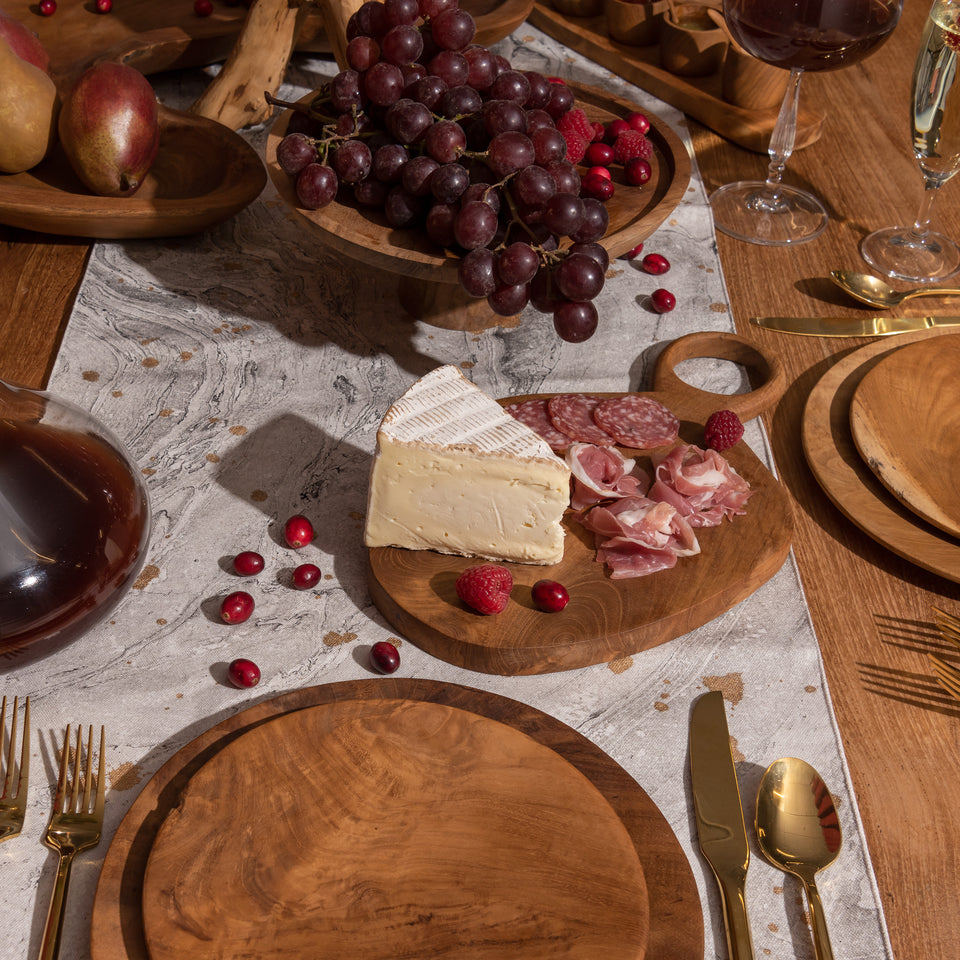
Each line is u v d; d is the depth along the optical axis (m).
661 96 2.18
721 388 1.51
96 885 0.86
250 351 1.54
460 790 0.91
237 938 0.80
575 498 1.25
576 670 1.11
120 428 1.38
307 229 1.40
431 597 1.12
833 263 1.79
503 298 1.25
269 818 0.88
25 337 1.54
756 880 0.91
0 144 1.61
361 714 0.96
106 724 1.02
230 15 2.21
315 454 1.37
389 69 1.32
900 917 0.91
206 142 1.79
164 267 1.70
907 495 1.25
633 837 0.91
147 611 1.14
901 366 1.44
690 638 1.14
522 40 2.35
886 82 2.31
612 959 0.80
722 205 1.90
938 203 1.96
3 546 0.92
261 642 1.12
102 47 2.06
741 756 1.02
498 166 1.25
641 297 1.68
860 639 1.17
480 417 1.18
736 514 1.25
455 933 0.81
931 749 1.05
